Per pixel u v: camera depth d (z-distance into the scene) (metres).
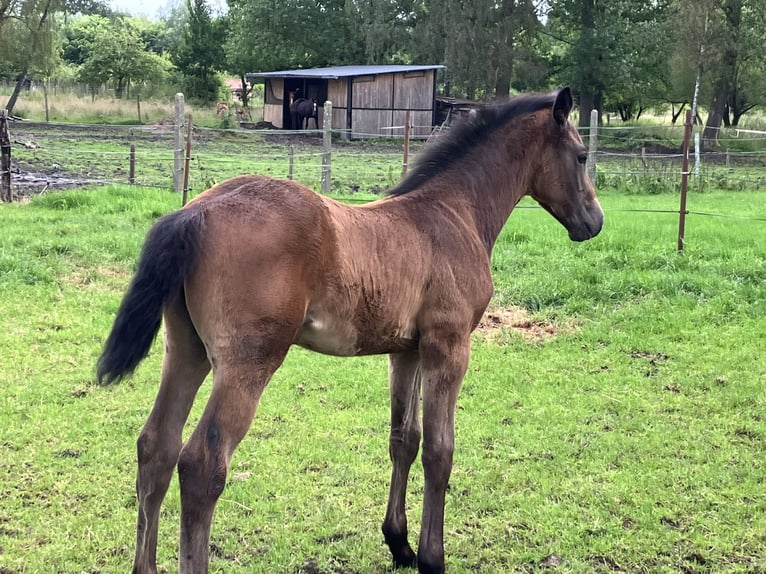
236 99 56.91
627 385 6.15
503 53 36.94
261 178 3.05
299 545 3.87
